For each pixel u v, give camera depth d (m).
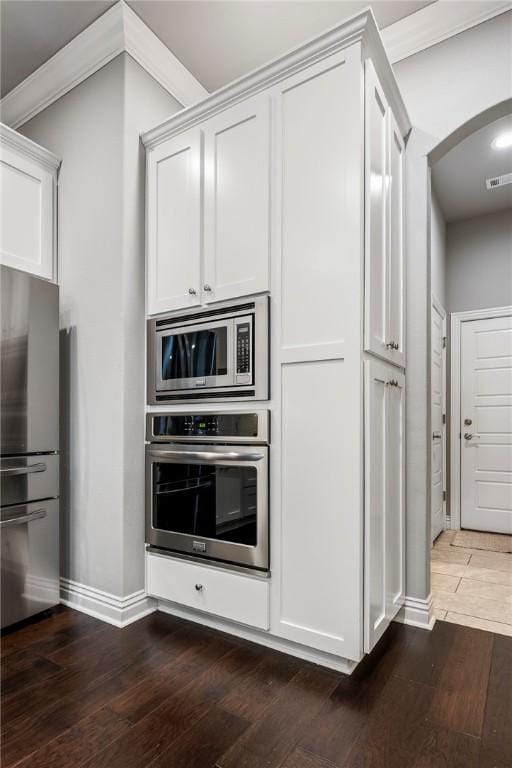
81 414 2.24
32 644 1.83
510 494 3.95
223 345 1.89
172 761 1.21
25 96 2.56
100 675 1.60
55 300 2.17
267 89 1.82
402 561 2.03
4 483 1.93
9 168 2.19
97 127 2.24
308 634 1.64
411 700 1.47
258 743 1.28
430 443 2.17
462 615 2.17
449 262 4.29
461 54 2.05
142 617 2.08
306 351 1.67
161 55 2.28
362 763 1.21
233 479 1.83
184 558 1.98
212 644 1.83
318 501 1.63
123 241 2.11
